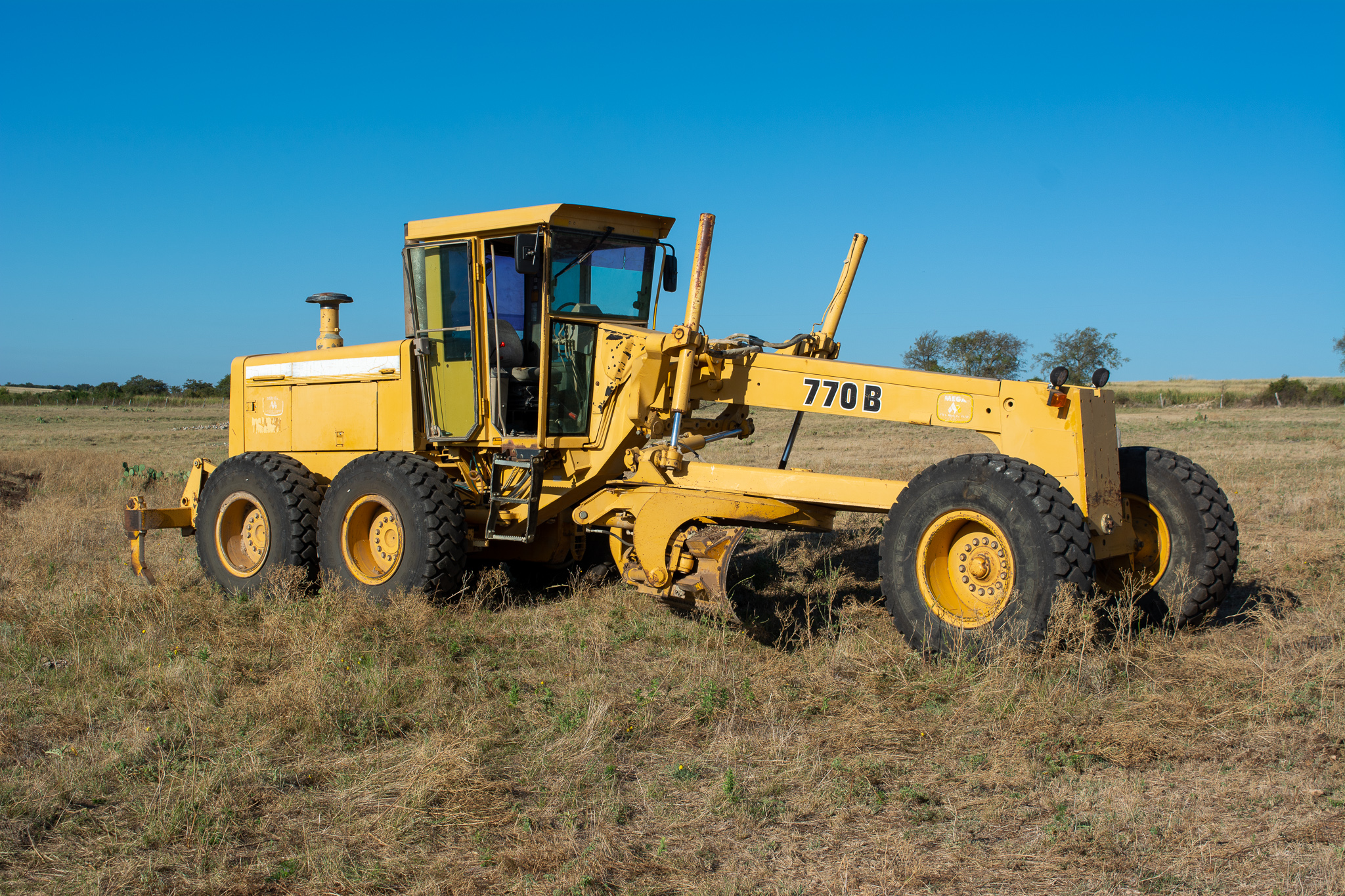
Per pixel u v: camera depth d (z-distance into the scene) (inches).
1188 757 163.2
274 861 136.0
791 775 159.2
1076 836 136.5
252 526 316.8
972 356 2127.2
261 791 157.2
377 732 182.2
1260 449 752.3
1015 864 130.8
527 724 183.9
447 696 198.1
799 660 220.5
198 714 186.9
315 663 208.7
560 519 297.6
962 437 997.8
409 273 302.8
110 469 679.7
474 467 303.6
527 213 271.0
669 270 303.6
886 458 722.8
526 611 271.9
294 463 313.7
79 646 234.1
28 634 241.9
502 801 151.2
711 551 240.7
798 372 250.5
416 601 262.5
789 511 243.1
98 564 340.8
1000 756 164.6
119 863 134.5
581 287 283.7
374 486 278.5
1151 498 240.4
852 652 218.4
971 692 191.3
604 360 279.3
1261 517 403.2
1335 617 235.6
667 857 134.1
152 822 144.6
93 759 168.7
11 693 202.2
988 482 207.2
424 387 302.2
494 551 309.9
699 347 253.1
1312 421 1186.6
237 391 358.6
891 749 170.7
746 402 259.3
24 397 2938.0
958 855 133.4
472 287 284.4
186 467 756.6
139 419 1867.6
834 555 337.7
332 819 147.5
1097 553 215.2
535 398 282.2
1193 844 133.3
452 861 134.7
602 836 139.3
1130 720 176.1
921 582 217.3
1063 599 196.9
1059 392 210.4
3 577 315.3
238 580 309.7
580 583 296.7
